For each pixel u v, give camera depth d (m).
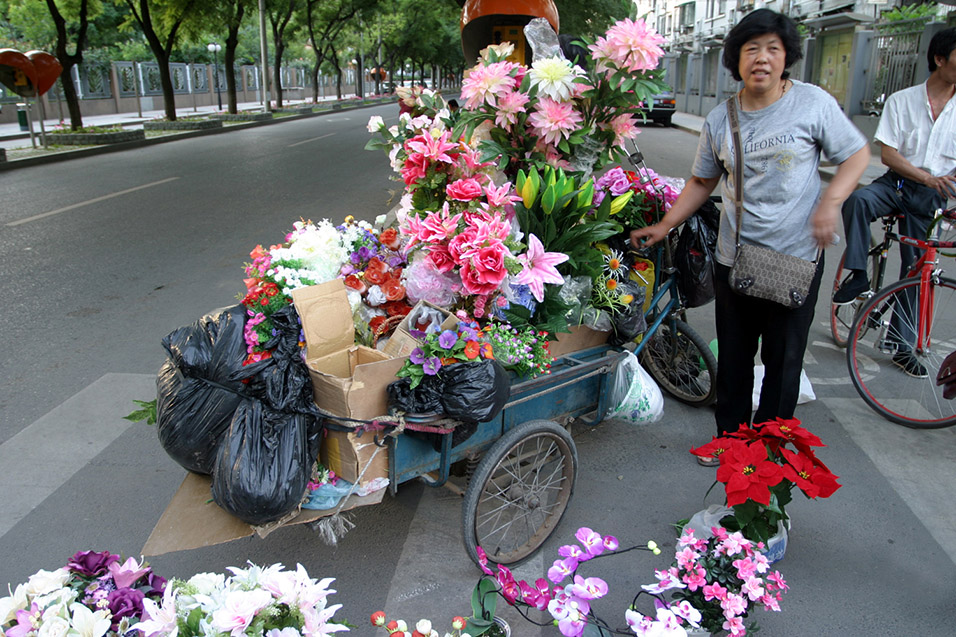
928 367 4.12
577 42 3.26
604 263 3.10
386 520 3.06
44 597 1.69
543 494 2.89
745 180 2.90
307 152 15.38
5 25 34.06
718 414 3.45
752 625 2.29
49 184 11.02
